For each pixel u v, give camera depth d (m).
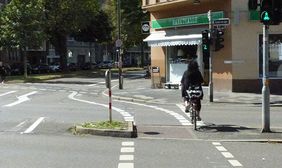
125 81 48.19
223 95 27.61
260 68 29.02
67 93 34.53
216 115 19.23
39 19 54.47
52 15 62.81
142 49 91.94
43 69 75.69
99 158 10.56
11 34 53.38
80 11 64.38
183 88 15.78
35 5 54.28
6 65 65.94
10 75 66.25
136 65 115.06
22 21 53.28
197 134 14.32
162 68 35.41
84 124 15.38
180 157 10.69
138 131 14.98
